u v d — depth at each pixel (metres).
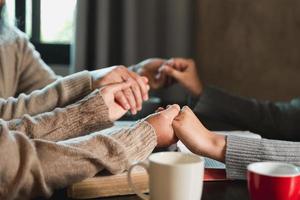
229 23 1.97
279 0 1.98
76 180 0.76
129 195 0.79
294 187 0.66
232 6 1.97
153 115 0.94
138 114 1.50
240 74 2.00
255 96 2.02
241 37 1.99
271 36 2.00
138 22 1.99
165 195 0.65
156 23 2.01
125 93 1.02
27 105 0.99
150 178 0.66
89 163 0.77
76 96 1.05
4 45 1.33
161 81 1.69
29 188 0.73
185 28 1.96
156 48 2.01
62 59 2.19
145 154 0.84
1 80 1.30
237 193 0.81
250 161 0.88
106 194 0.78
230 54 1.99
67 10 2.18
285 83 2.02
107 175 0.80
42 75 1.40
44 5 2.17
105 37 1.93
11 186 0.71
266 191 0.66
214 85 2.00
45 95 1.02
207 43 1.98
